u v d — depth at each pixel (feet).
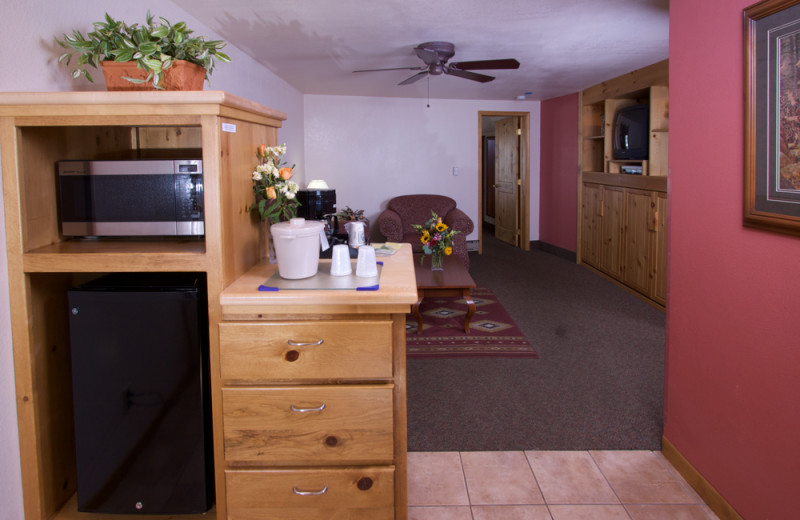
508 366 11.36
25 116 4.81
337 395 5.05
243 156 5.58
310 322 4.94
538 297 17.20
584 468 7.47
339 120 23.44
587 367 11.25
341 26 11.17
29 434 5.27
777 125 5.19
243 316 5.03
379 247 7.08
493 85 19.88
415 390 10.18
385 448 5.16
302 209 19.44
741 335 5.98
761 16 5.34
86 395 5.25
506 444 8.13
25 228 5.07
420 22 10.93
